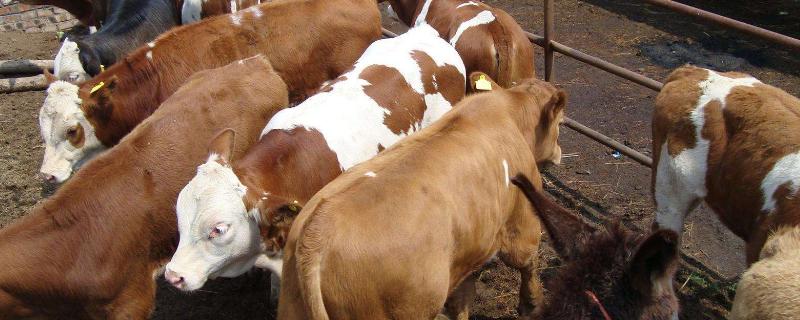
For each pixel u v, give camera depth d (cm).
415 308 315
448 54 493
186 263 341
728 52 845
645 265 241
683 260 501
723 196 382
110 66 570
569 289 252
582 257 259
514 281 489
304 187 381
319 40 577
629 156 573
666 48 862
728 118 378
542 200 272
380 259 295
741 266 493
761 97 371
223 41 548
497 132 374
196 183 346
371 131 416
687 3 1019
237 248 352
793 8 981
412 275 306
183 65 533
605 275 250
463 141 349
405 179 314
